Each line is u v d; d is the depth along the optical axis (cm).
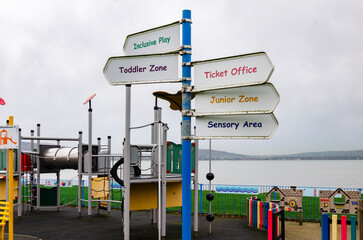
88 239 1097
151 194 1162
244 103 618
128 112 1050
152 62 727
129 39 776
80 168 1525
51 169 1697
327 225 734
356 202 1268
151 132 1265
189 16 689
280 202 1330
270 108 595
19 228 1268
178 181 1248
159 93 1188
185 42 683
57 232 1198
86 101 1489
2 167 1506
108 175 1572
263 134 605
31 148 1692
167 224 1340
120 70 759
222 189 1617
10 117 888
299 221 1315
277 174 7588
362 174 7438
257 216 1245
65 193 2403
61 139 1538
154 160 1084
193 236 1121
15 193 1591
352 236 705
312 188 1941
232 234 1148
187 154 668
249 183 4659
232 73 627
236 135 625
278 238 976
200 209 1623
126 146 1047
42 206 1666
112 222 1382
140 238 1110
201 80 659
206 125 651
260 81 596
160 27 729
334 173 7944
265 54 593
